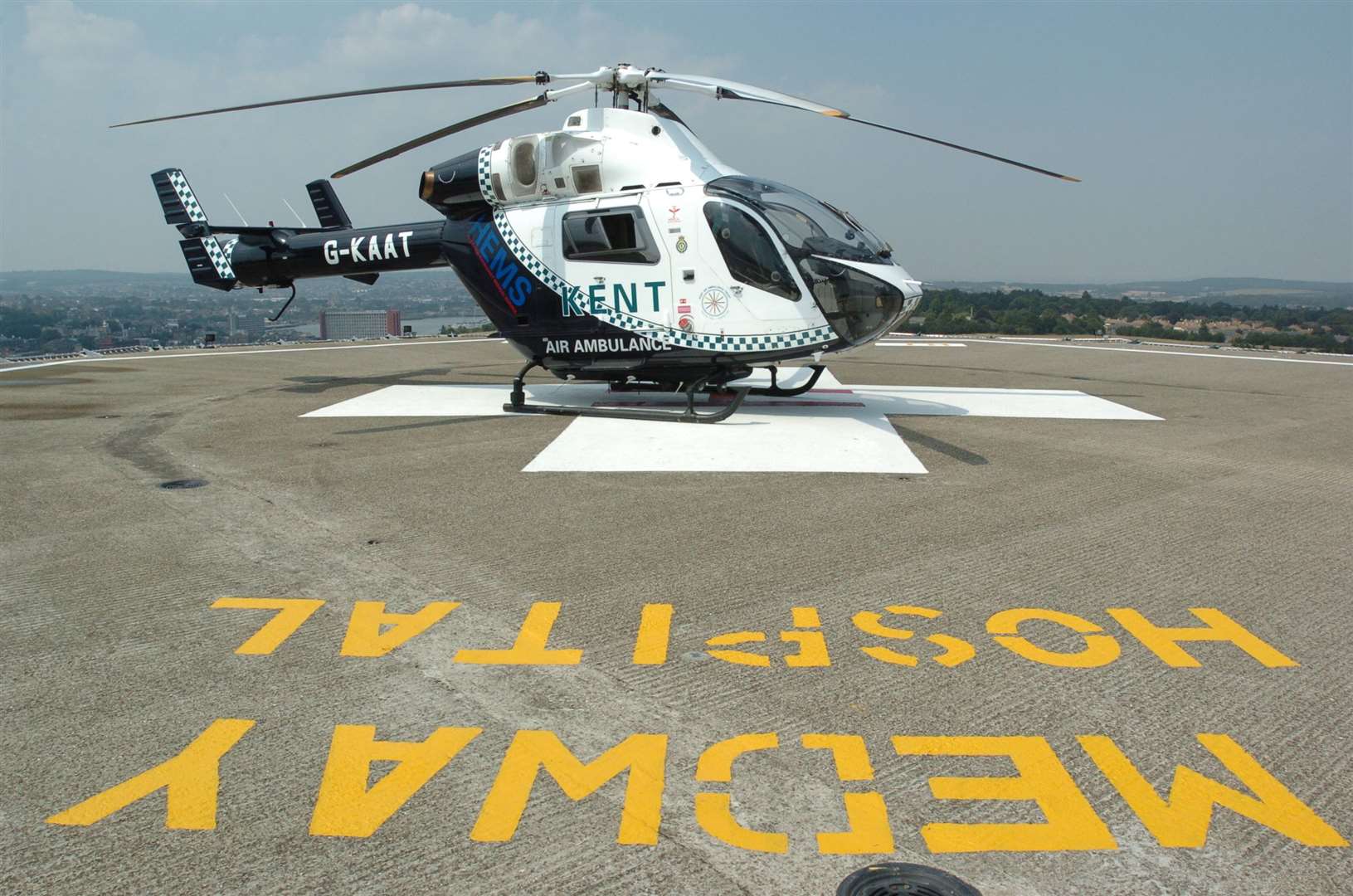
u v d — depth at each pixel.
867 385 15.04
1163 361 19.44
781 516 6.72
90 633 4.55
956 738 3.52
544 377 16.38
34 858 2.80
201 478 8.02
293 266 14.75
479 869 2.74
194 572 5.47
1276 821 2.99
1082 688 3.95
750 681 4.00
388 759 3.36
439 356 21.09
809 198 11.08
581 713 3.71
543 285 11.74
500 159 11.59
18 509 6.95
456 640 4.46
